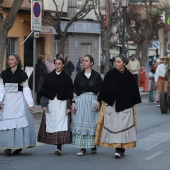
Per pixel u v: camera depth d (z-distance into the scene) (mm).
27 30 32344
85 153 13539
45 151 13984
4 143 13039
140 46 45562
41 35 34250
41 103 13203
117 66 12805
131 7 45188
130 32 45625
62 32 32281
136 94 12828
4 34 21922
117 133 12742
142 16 44750
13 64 13141
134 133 12883
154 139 15984
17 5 22000
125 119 12742
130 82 12805
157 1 47781
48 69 27047
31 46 33094
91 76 13227
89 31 39719
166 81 24297
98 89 13234
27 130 13125
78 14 31203
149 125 19453
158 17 44500
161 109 23438
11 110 13086
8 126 13016
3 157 13141
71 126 13195
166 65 26281
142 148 14383
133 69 33156
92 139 13164
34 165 12148
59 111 13156
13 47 31703
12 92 13141
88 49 40750
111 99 12734
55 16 34281
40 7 21469
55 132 13141
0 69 21969
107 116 12852
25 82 13227
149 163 12375
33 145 13305
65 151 13953
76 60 38906
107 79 12836
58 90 13148
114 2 41406
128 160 12734
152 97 29797
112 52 54500
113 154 13523
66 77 13234
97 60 41875
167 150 14117
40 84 25297
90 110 13102
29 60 33000
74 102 13172
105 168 11828
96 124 13133
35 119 21625
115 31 48500
